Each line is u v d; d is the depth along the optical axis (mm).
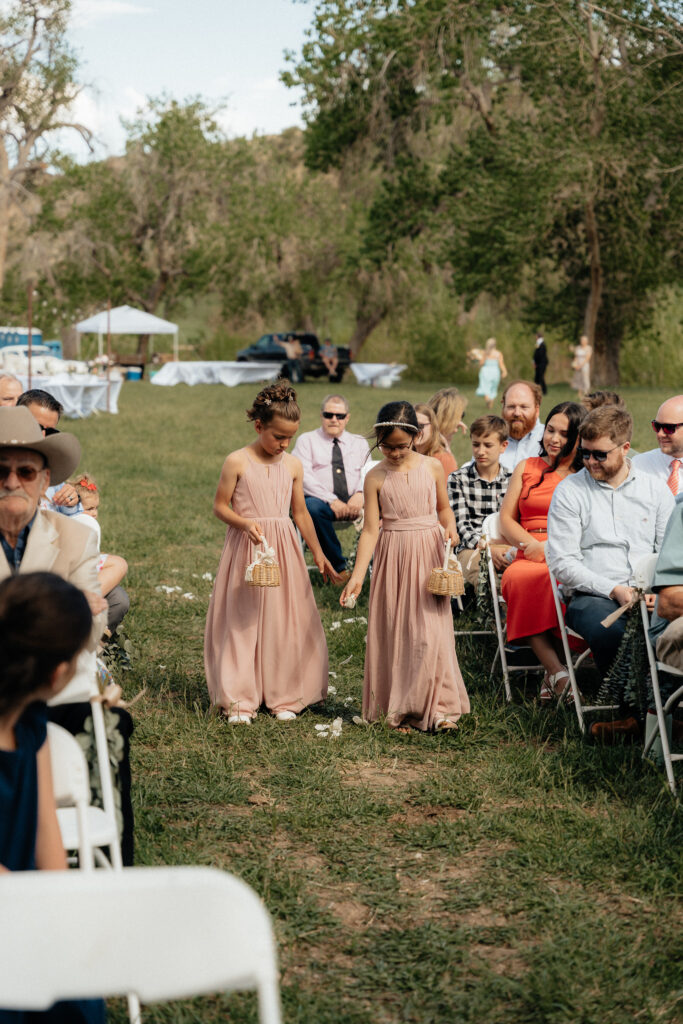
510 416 7348
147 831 4227
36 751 2461
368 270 40719
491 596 6238
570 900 3734
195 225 47250
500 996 3201
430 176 36125
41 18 34625
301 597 5762
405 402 5578
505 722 5508
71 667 2395
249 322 50219
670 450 6613
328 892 3818
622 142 29672
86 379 24969
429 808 4566
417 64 31828
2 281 39000
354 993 3199
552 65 29922
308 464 8805
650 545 5695
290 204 47969
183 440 19812
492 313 40281
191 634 7305
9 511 3365
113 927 1796
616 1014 3105
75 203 46938
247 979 1823
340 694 6148
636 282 34250
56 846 2479
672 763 4855
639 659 4859
